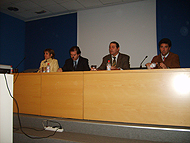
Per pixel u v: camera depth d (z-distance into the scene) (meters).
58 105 1.79
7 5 4.04
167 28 3.53
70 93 1.74
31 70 2.45
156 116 1.43
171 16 3.51
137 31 3.78
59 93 1.80
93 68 2.14
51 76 1.85
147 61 3.64
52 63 2.93
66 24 4.57
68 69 2.80
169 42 2.37
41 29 4.91
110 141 1.40
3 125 1.25
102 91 1.61
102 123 1.56
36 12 4.48
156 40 3.60
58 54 4.61
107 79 1.61
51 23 4.78
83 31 4.32
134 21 3.82
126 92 1.53
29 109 1.94
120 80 1.56
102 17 4.14
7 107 1.28
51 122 1.78
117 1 3.82
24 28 5.11
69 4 4.01
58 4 4.01
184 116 1.36
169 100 1.41
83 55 4.28
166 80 1.43
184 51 3.36
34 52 4.95
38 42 4.92
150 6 3.69
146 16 3.72
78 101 1.70
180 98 1.38
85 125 1.62
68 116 1.73
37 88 1.91
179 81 1.40
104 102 1.60
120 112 1.54
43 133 1.64
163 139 1.38
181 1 3.45
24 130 1.74
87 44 4.25
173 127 1.39
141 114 1.47
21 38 5.01
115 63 2.57
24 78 2.00
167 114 1.40
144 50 3.69
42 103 1.87
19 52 4.93
